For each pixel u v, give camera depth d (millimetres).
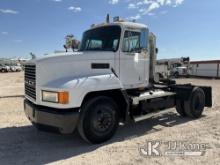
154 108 6977
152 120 7664
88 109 5203
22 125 7102
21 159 4703
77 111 5074
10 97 12773
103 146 5336
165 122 7430
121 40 6012
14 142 5656
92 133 5293
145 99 6469
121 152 5000
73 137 5969
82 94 5070
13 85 20547
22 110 9250
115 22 6191
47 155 4891
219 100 11656
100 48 6266
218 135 6062
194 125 7066
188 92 7793
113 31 6137
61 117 4887
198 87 8180
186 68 33500
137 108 6379
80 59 5445
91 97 5383
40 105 5262
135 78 6422
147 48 6715
